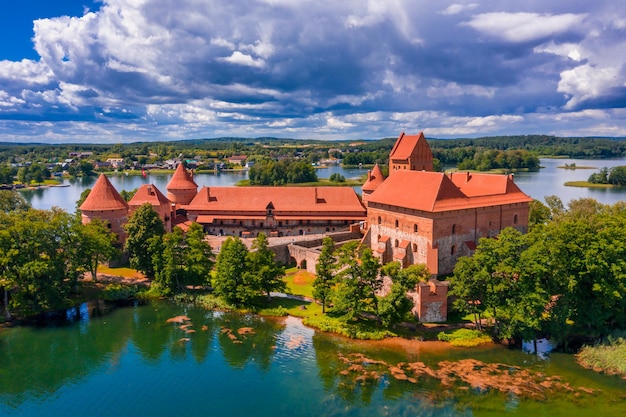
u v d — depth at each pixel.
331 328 78.38
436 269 88.75
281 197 132.75
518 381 62.38
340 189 133.62
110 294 93.50
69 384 64.38
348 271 78.94
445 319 79.81
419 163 128.50
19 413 58.09
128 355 71.88
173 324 82.31
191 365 68.75
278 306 88.50
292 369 66.88
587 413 55.59
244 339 76.25
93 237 94.12
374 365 67.19
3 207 137.25
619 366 64.38
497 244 75.06
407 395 59.69
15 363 69.69
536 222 121.75
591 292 75.06
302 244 111.12
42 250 86.62
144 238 100.94
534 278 72.69
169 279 94.75
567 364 67.25
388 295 76.88
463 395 59.38
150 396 61.38
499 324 75.50
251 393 61.28
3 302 87.12
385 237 102.25
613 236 75.25
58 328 80.88
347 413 56.44
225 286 89.38
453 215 92.38
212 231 132.62
